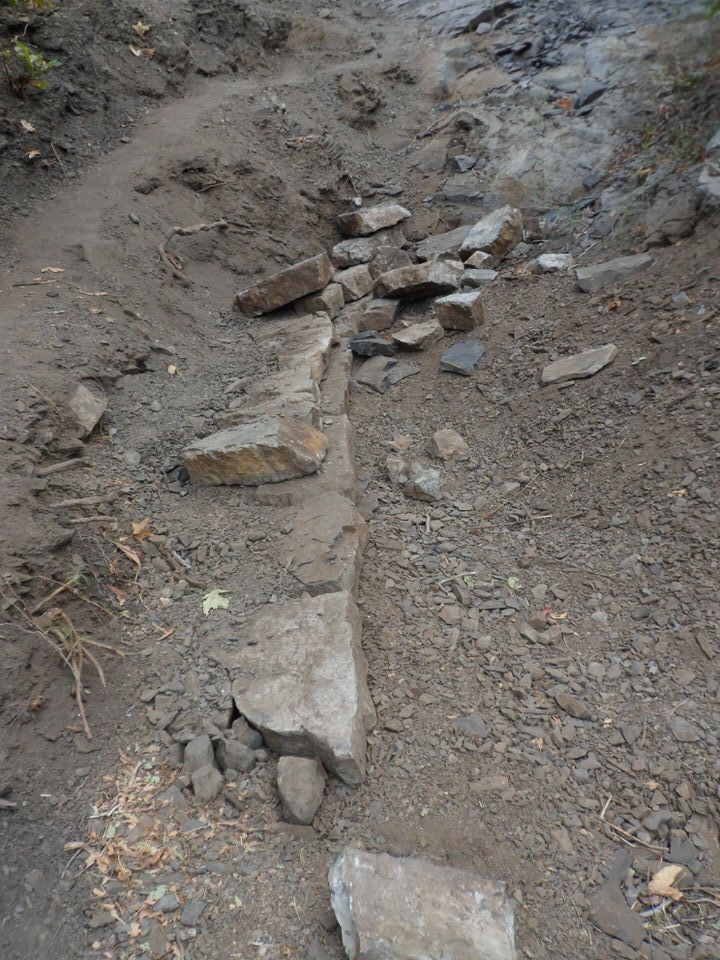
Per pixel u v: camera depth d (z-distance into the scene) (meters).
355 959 2.16
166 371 5.43
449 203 8.56
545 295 6.32
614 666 3.34
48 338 4.94
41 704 2.93
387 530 4.30
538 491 4.54
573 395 5.10
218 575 3.74
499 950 2.15
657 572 3.73
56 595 3.31
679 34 9.17
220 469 4.32
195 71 9.51
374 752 2.93
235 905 2.42
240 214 7.67
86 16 8.62
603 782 2.86
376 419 5.58
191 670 3.21
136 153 7.59
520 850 2.59
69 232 6.32
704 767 2.87
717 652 3.28
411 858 2.43
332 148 8.98
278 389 5.12
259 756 2.88
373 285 7.08
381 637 3.51
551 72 9.99
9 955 2.28
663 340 5.02
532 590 3.83
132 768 2.84
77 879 2.48
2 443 3.92
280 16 11.03
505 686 3.27
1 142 6.83
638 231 6.48
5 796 2.63
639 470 4.32
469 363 5.80
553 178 8.32
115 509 4.06
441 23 11.61
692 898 2.48
